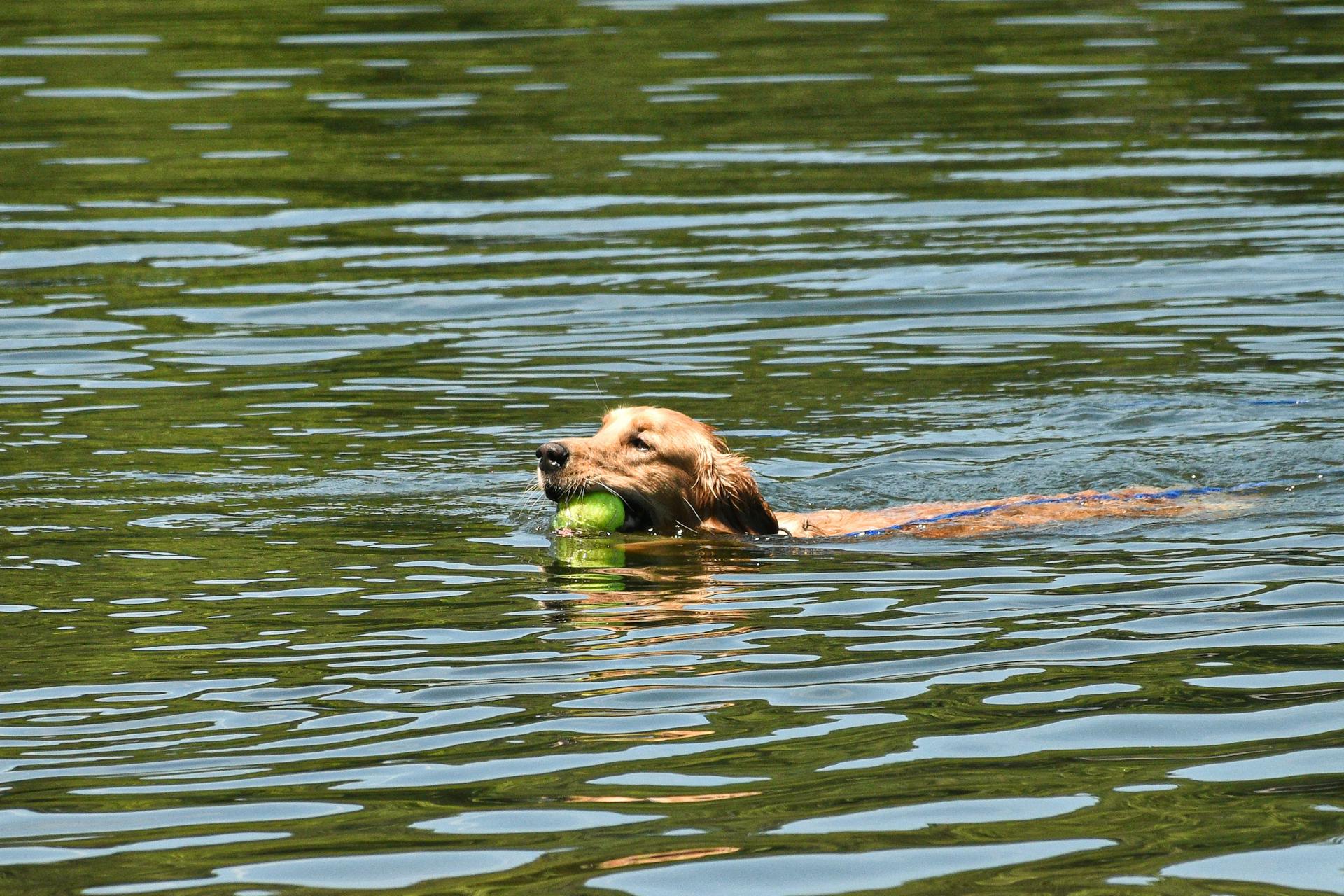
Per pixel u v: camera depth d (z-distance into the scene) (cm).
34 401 2025
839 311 2416
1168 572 1413
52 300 2488
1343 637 1230
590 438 1627
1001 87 3803
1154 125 3469
